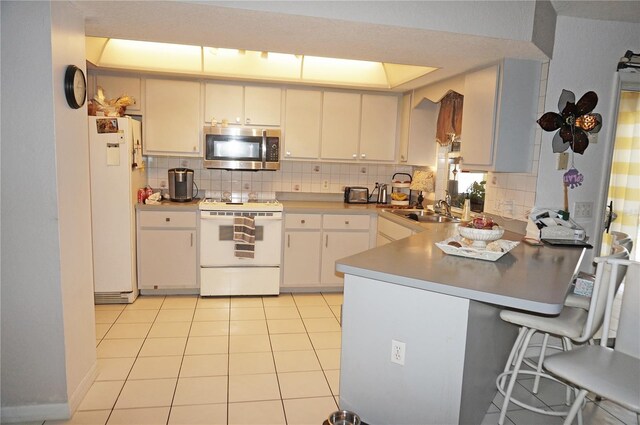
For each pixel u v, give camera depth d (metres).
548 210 2.98
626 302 1.90
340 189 4.98
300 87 4.42
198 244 4.12
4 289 2.06
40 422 2.15
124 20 2.38
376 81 4.39
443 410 1.89
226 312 3.77
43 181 2.02
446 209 4.07
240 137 4.28
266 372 2.73
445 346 1.86
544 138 3.05
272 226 4.17
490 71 3.10
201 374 2.68
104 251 3.82
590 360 1.82
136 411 2.28
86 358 2.43
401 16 2.34
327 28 2.43
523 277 1.97
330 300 4.20
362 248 4.48
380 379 2.04
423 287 1.85
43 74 1.96
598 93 3.09
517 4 2.50
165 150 4.24
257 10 2.17
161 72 4.04
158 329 3.35
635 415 2.38
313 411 2.33
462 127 3.44
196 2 2.09
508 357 2.63
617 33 3.06
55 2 1.99
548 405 2.46
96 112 3.72
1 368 2.11
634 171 4.00
